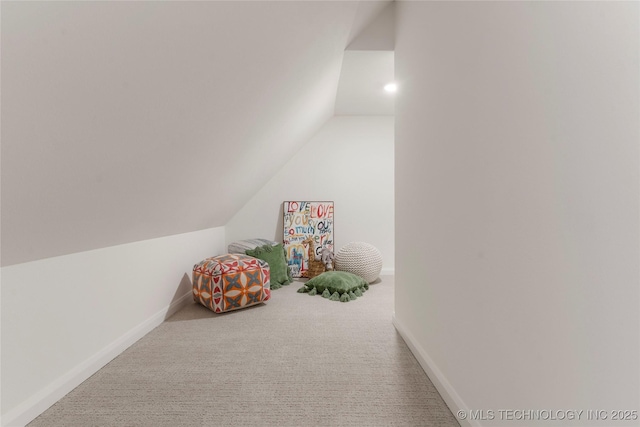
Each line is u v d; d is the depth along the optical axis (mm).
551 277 732
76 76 763
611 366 590
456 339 1232
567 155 682
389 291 3191
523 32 821
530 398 807
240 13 1082
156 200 1735
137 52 857
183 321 2326
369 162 4031
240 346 1883
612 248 584
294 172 3994
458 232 1213
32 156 843
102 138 1011
